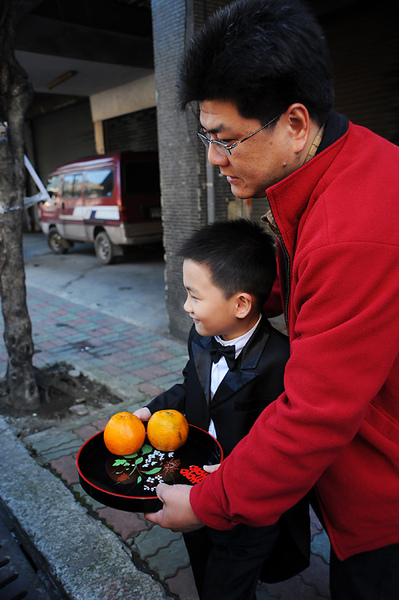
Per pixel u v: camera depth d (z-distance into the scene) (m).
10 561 1.97
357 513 1.01
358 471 0.98
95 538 1.96
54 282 7.18
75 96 10.98
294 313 1.02
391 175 0.85
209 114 0.88
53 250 10.18
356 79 4.40
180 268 4.11
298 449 0.82
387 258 0.78
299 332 0.86
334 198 0.85
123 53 6.98
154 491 1.13
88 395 3.37
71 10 6.14
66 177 9.25
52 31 6.17
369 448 0.97
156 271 7.84
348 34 4.36
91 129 11.25
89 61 6.82
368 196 0.83
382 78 4.16
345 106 4.57
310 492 1.25
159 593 1.70
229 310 1.18
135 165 7.99
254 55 0.77
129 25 6.81
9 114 2.69
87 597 1.69
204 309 1.18
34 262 9.08
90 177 8.50
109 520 2.12
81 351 4.14
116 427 1.23
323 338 0.80
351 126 0.97
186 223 3.87
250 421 1.28
